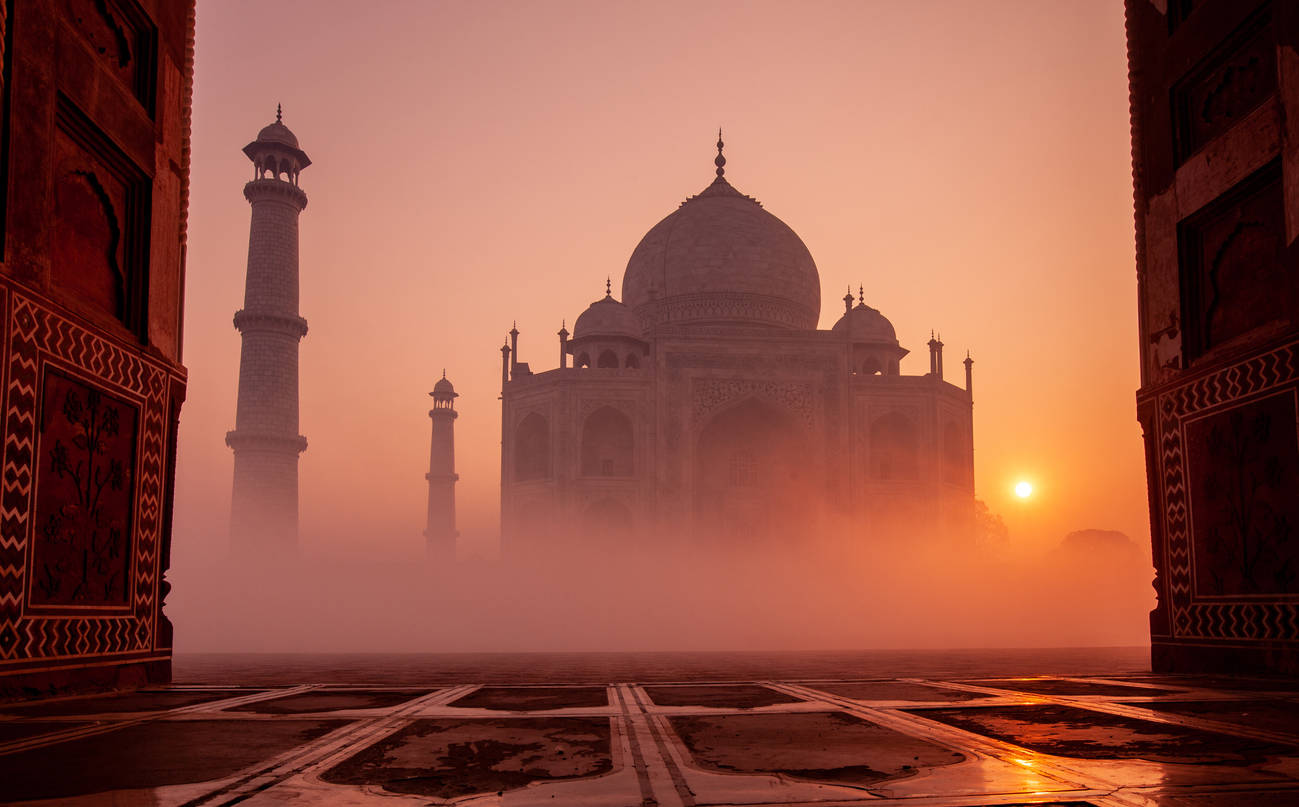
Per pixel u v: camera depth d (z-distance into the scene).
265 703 5.86
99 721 4.90
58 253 7.34
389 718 4.96
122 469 7.95
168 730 4.50
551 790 2.98
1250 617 8.41
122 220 8.33
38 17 6.92
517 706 5.57
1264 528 8.29
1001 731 4.37
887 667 9.75
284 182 41.31
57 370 7.01
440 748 3.89
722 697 6.12
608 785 3.06
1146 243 10.30
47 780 3.15
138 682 7.88
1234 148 8.87
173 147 9.13
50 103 7.05
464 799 2.85
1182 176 9.65
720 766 3.43
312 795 2.91
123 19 8.34
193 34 9.65
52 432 6.96
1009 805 2.72
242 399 39.69
